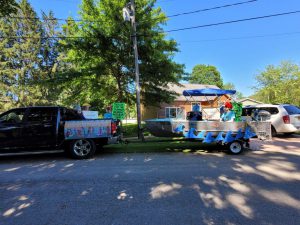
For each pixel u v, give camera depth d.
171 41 15.34
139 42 13.81
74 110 8.49
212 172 5.53
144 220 3.15
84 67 15.38
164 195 4.07
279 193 4.11
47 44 36.94
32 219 3.24
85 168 6.16
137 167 6.15
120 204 3.71
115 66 15.47
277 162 6.52
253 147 8.98
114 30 13.76
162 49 15.06
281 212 3.36
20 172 5.83
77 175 5.47
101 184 4.75
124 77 15.76
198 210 3.45
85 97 18.16
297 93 34.41
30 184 4.82
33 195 4.18
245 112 11.77
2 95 33.75
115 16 13.77
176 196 4.02
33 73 35.06
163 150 8.66
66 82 15.40
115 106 10.38
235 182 4.75
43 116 7.58
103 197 4.03
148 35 13.30
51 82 15.07
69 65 35.81
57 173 5.69
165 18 14.83
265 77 41.19
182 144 9.59
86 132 7.52
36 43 35.75
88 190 4.40
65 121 7.47
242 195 4.04
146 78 14.78
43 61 37.22
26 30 35.47
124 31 13.71
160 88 16.34
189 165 6.28
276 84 39.62
